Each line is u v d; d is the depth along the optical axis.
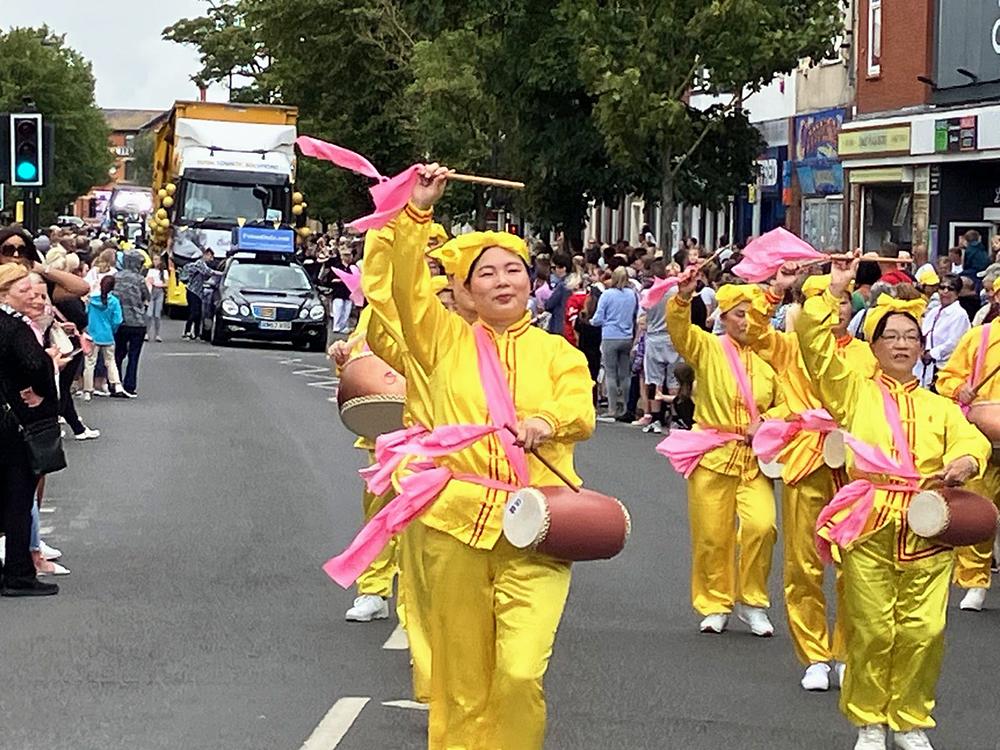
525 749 6.33
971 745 8.03
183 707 8.33
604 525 6.26
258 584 11.56
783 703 8.68
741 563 10.30
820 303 7.72
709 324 19.95
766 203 39.03
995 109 26.67
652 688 8.94
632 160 29.69
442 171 6.38
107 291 24.58
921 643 7.61
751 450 10.21
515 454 6.42
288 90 57.75
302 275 37.25
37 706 8.33
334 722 8.05
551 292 24.91
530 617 6.30
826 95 34.97
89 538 13.35
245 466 17.62
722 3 28.09
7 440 11.03
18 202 27.56
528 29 32.09
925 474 7.66
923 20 29.56
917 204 29.31
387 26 49.72
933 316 16.94
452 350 6.55
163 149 47.91
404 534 7.13
